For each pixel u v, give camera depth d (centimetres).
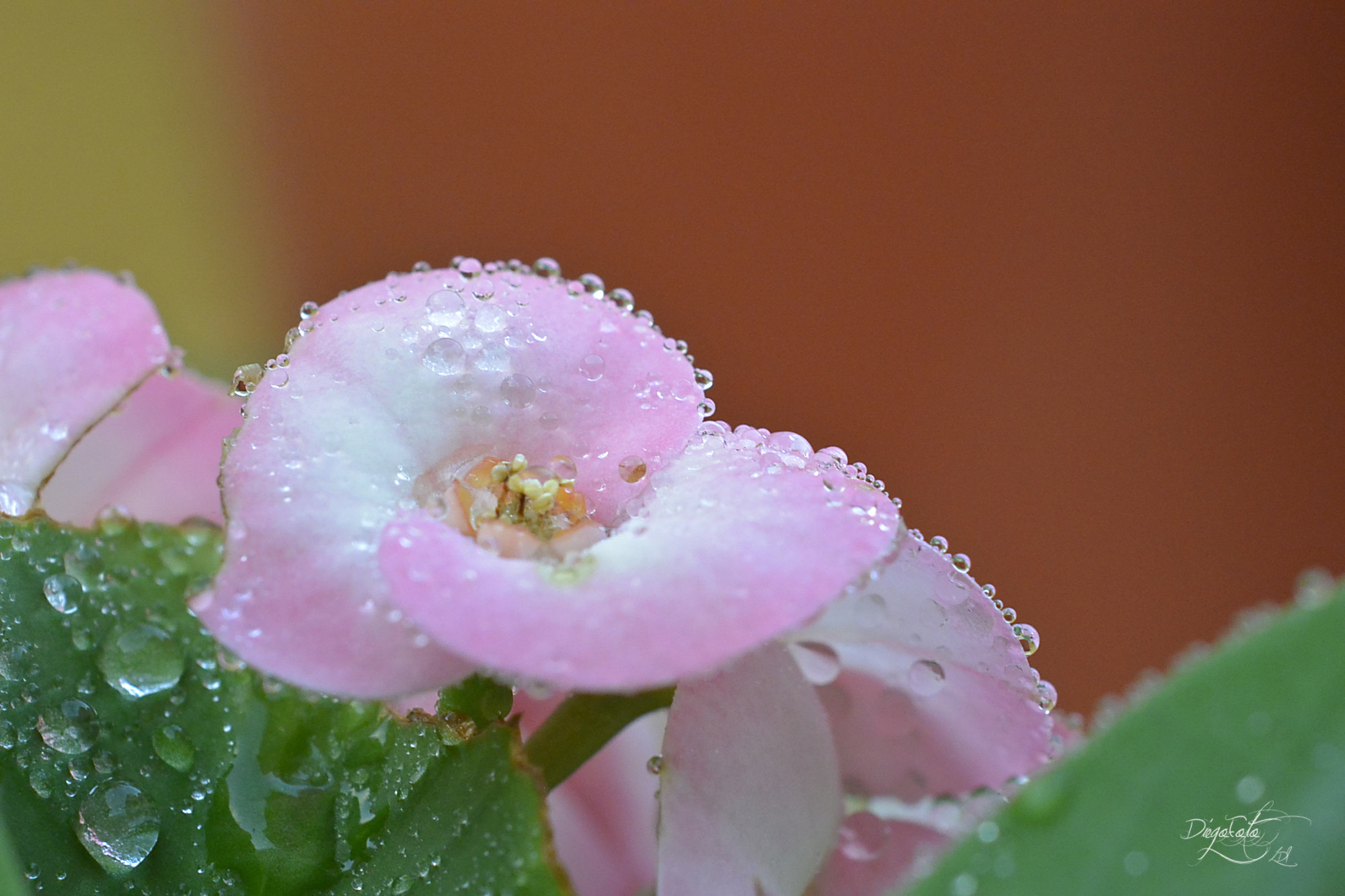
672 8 54
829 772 18
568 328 18
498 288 18
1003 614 18
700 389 18
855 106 54
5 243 48
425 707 19
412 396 18
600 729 18
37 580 18
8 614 18
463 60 54
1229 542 54
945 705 19
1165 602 54
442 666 17
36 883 18
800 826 18
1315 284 54
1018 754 19
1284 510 54
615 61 54
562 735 18
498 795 18
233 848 18
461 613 17
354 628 17
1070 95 54
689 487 18
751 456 18
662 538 17
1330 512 54
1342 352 54
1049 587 54
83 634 18
